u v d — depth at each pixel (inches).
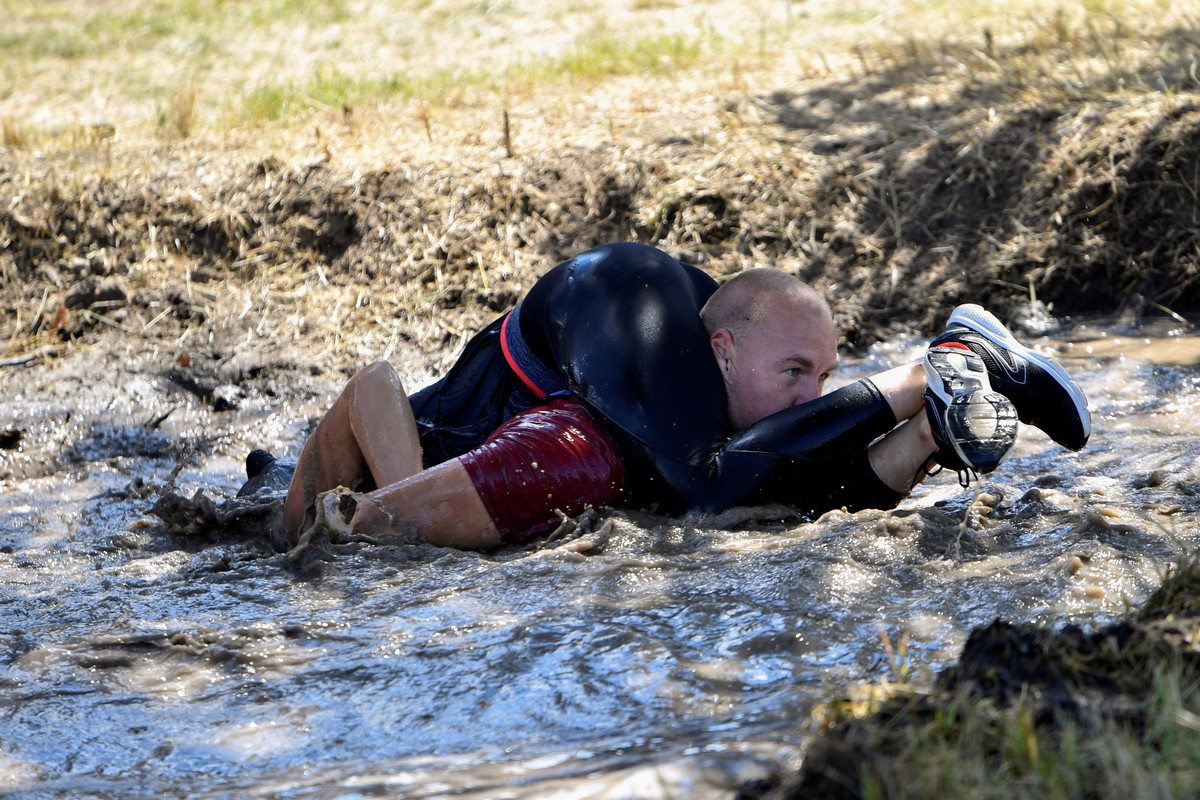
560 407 471.2
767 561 388.5
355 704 319.6
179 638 361.7
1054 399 454.3
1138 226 738.2
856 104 883.4
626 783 242.4
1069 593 348.5
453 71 1128.8
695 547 417.7
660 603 362.9
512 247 800.9
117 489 582.6
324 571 417.7
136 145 941.8
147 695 332.8
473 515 447.2
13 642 370.0
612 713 302.0
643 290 476.7
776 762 247.4
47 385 710.5
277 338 753.6
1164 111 768.9
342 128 949.8
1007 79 872.3
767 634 335.3
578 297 481.1
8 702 331.3
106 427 661.3
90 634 373.7
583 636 341.7
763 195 800.9
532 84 1035.9
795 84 942.4
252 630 365.1
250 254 821.2
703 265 772.0
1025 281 734.5
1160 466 502.9
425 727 305.0
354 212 828.0
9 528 533.6
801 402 475.2
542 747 284.8
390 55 1243.8
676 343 467.2
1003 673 264.2
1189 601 307.3
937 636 330.0
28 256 815.7
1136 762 220.2
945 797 218.7
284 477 535.8
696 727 284.2
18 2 1585.9
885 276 752.3
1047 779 219.9
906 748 234.8
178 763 296.5
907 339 719.1
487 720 305.1
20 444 644.7
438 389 526.0
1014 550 395.2
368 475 488.7
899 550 393.4
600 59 1085.8
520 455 451.5
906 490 462.9
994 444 425.4
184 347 746.2
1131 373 633.6
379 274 799.1
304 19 1421.0
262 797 264.7
